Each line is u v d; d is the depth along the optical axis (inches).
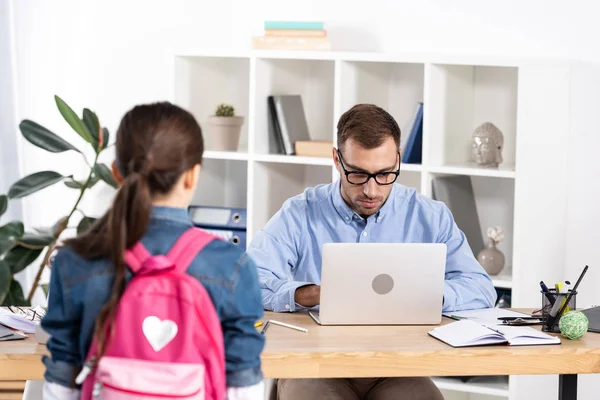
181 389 67.6
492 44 153.5
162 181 69.4
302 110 163.9
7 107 172.2
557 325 99.9
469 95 157.8
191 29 173.9
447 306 108.7
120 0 178.4
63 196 182.1
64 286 69.8
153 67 177.2
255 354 71.3
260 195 159.5
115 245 67.4
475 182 159.3
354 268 100.3
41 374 90.0
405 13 159.0
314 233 117.5
